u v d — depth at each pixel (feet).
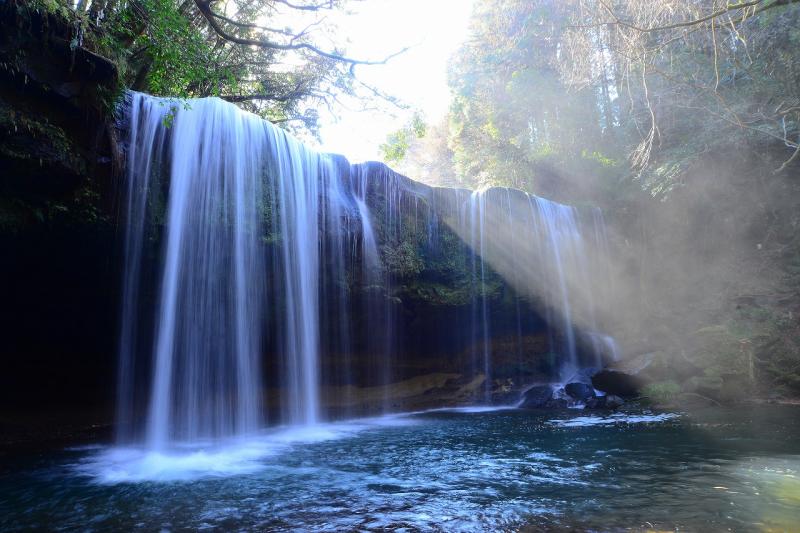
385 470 22.11
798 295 52.03
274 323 36.11
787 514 15.07
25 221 24.21
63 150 23.75
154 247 29.73
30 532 14.85
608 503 16.47
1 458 25.58
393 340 46.80
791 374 43.65
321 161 40.73
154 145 30.04
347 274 41.11
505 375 53.67
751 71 48.24
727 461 22.26
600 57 51.44
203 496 18.33
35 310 28.63
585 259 60.29
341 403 41.83
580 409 42.83
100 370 31.96
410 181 47.80
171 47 32.58
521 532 13.97
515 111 92.99
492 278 52.06
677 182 59.77
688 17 43.96
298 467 22.99
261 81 61.41
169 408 29.94
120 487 19.75
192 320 31.32
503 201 53.78
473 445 27.76
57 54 22.99
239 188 34.24
